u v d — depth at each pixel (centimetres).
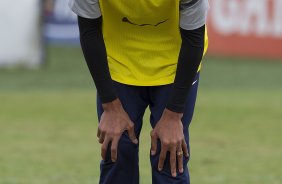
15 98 3375
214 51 4938
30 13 4356
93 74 1142
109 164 1227
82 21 1123
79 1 1107
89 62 1137
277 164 2083
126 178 1238
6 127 2658
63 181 1853
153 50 1197
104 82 1141
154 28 1180
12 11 4325
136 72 1206
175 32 1180
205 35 1162
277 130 2642
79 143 2377
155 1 1121
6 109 3061
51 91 3616
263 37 4941
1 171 1966
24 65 4381
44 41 4438
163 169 1202
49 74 4206
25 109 3064
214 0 4891
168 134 1150
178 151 1166
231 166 2052
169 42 1194
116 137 1164
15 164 2056
